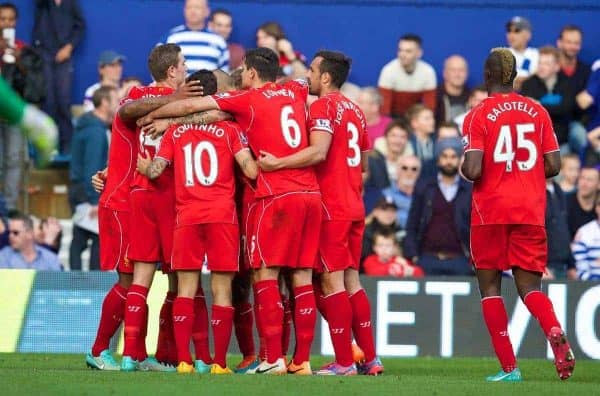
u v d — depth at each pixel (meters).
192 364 28.25
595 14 53.19
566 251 45.81
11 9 49.88
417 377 28.05
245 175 28.14
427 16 53.34
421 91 50.72
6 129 47.09
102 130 46.16
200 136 27.89
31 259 44.84
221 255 27.72
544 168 28.52
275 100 28.19
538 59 50.16
